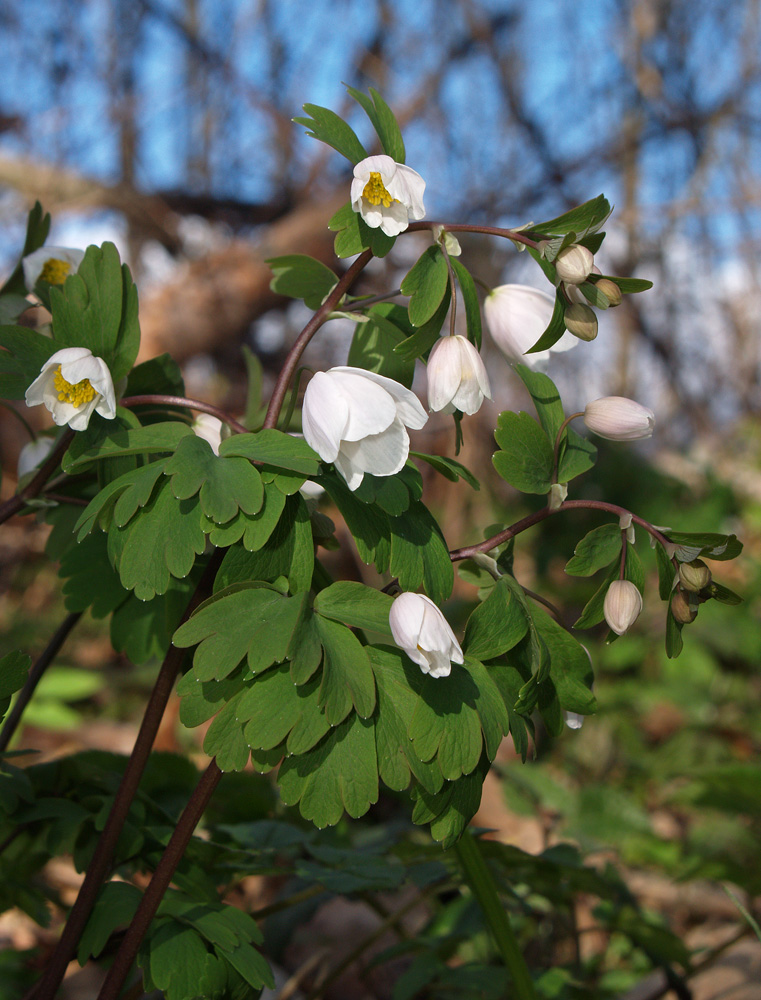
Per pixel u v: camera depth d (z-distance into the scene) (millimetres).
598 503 167
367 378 156
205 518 155
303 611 153
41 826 194
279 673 155
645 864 342
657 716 498
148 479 156
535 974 225
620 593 161
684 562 161
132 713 496
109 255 167
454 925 237
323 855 208
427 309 162
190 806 162
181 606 185
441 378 161
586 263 156
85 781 193
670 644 165
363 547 158
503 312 178
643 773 425
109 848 169
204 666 150
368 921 270
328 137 163
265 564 158
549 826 316
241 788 224
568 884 220
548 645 168
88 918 170
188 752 417
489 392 163
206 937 166
